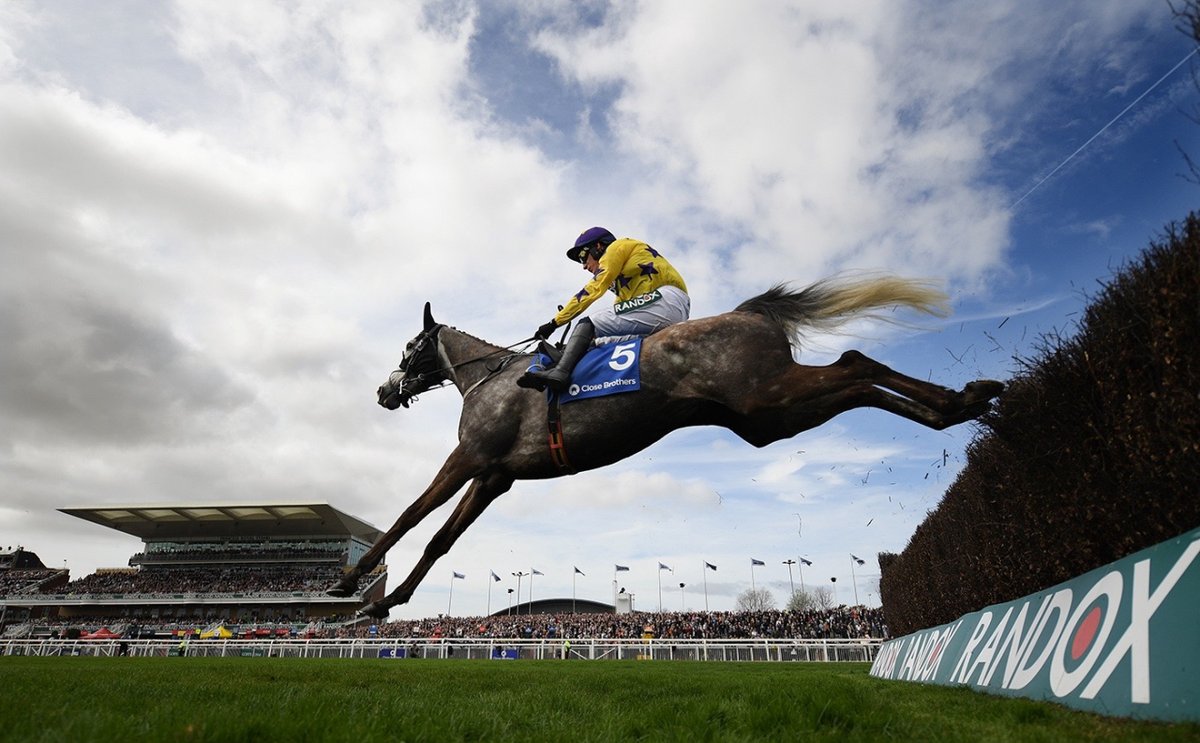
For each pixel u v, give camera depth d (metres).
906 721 3.06
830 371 4.35
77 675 6.78
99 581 55.53
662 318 5.00
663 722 3.33
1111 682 2.94
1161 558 2.95
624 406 4.68
